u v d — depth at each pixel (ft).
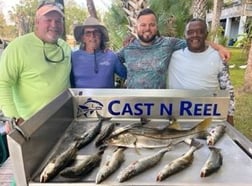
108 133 4.50
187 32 6.96
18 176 2.97
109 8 10.56
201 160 3.60
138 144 4.00
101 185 2.99
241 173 3.28
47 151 3.79
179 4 9.89
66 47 6.91
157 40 7.14
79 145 4.00
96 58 7.06
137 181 3.07
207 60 6.95
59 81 6.51
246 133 10.73
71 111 5.46
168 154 3.76
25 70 6.14
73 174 3.14
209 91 5.63
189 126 5.08
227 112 5.63
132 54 7.11
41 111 3.82
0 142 7.86
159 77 6.98
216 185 3.01
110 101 5.61
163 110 5.62
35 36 6.27
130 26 9.96
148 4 9.83
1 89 5.90
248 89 12.41
